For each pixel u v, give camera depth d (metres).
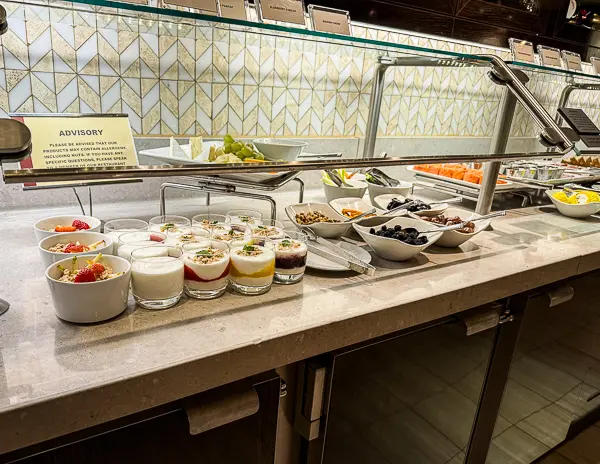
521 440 1.73
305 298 1.02
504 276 1.24
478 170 1.94
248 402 0.86
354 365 1.05
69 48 1.08
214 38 1.14
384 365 1.12
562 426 1.89
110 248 0.99
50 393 0.66
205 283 0.95
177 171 0.86
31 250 1.13
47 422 0.66
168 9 0.93
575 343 1.70
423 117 1.48
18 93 1.06
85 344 0.78
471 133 1.50
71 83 1.10
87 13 0.94
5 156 0.67
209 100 1.26
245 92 1.29
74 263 0.87
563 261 1.40
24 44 1.04
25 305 0.88
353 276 1.16
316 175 2.00
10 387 0.66
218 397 0.85
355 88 1.38
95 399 0.69
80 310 0.81
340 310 0.98
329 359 1.02
